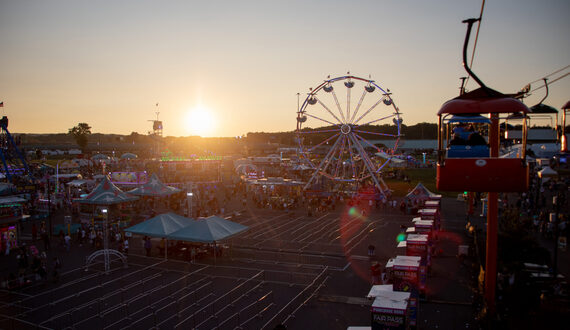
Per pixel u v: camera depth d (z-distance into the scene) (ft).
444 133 41.86
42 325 59.31
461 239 114.11
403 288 56.75
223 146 588.50
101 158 355.77
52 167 267.80
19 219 107.96
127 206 164.25
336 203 187.32
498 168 36.94
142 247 107.76
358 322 60.95
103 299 67.46
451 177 37.93
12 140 215.31
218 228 94.99
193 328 58.08
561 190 119.03
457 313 63.77
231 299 69.62
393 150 182.19
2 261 96.32
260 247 106.42
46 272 84.94
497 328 55.36
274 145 635.25
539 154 144.77
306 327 59.11
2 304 67.87
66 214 155.02
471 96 39.04
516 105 36.22
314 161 302.45
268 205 174.19
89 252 103.35
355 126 194.29
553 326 53.11
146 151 449.89
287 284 77.30
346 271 85.97
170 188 163.73
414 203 160.04
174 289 74.79
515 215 93.35
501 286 65.57
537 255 80.18
